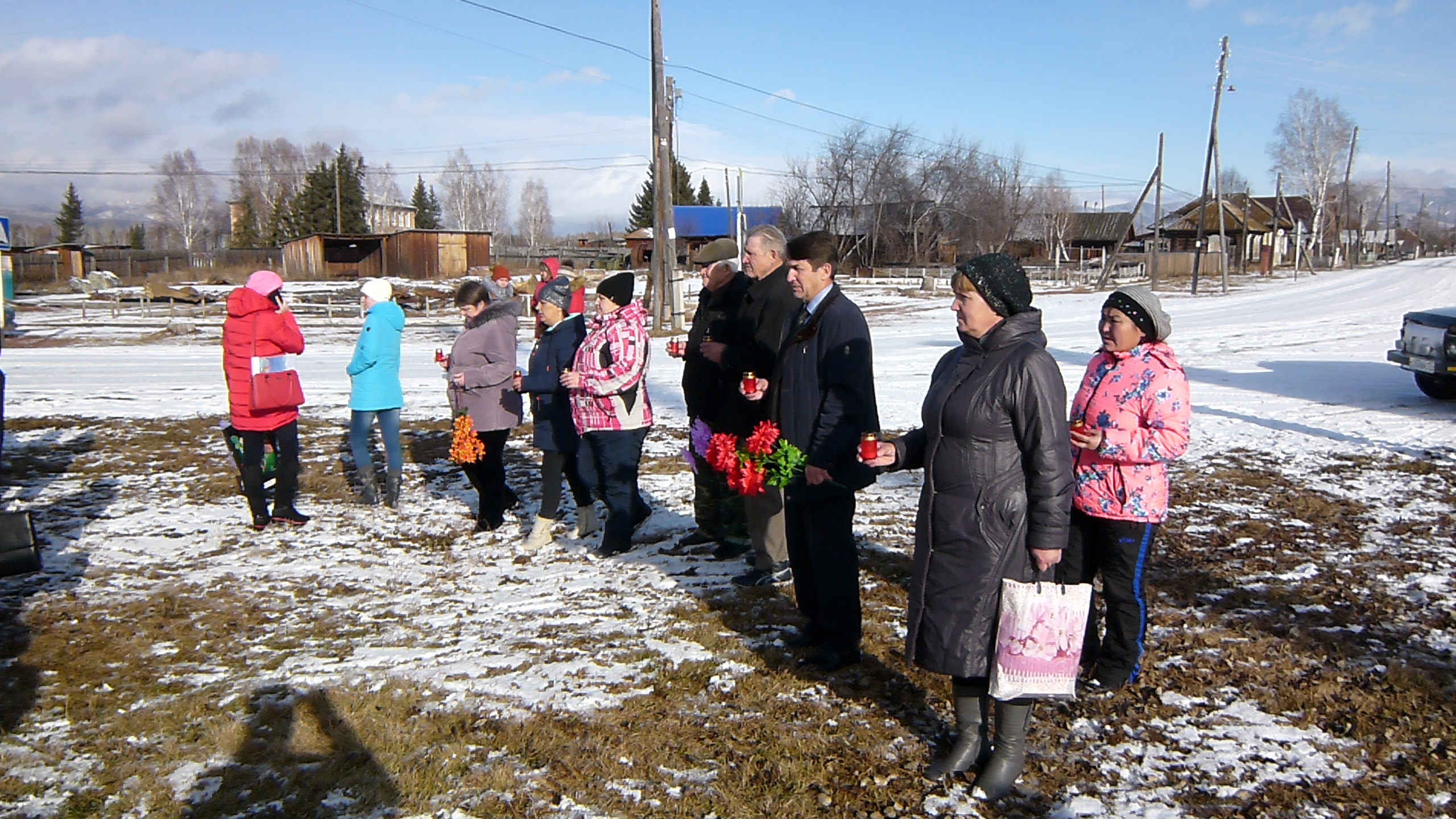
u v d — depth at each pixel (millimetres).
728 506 6102
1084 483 4039
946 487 3289
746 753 3600
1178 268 58031
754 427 5535
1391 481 7930
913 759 3574
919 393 13344
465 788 3330
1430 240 131125
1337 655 4473
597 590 5562
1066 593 3168
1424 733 3729
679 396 13125
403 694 4035
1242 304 32656
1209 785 3402
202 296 29844
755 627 4910
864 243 59781
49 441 9812
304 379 15102
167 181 99688
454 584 5719
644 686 4184
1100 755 3617
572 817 3168
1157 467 3986
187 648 4637
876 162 58719
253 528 6875
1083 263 59750
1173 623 4902
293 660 4484
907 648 3412
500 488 6918
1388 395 12570
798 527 4562
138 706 3973
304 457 9273
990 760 3367
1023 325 3270
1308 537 6398
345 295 38844
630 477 6109
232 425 6824
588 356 5961
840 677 4266
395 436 7457
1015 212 61906
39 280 46844
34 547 3492
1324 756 3586
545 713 3904
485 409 6691
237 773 3428
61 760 3525
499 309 6797
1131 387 3924
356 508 7469
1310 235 74438
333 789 3334
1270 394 12812
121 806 3211
